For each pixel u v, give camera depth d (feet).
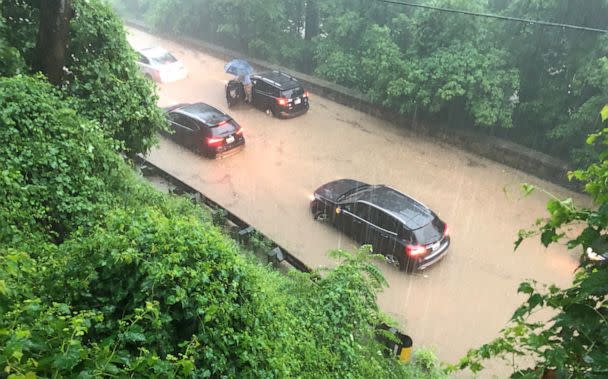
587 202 38.06
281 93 50.39
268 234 34.94
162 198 26.07
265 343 12.83
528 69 43.14
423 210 32.83
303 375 14.67
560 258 32.27
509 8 42.42
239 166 43.37
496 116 42.11
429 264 31.09
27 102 19.48
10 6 26.53
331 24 56.44
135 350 10.52
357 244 34.14
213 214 33.01
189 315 11.49
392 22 51.98
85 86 25.68
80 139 20.89
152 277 11.24
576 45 38.60
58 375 7.64
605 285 6.08
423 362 24.53
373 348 20.18
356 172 42.68
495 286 30.42
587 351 5.88
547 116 41.52
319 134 49.14
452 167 43.55
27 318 9.05
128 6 85.71
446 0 42.57
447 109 47.55
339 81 57.41
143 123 29.12
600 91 37.78
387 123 51.55
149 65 59.00
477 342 26.63
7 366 6.99
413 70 44.11
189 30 74.43
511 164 43.52
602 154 7.68
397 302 29.32
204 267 12.47
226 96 54.39
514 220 36.32
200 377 10.75
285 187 40.47
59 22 24.34
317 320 18.57
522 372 6.77
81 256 12.07
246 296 13.47
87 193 20.08
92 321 10.78
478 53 42.52
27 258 12.35
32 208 17.66
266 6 59.52
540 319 28.19
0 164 17.70
